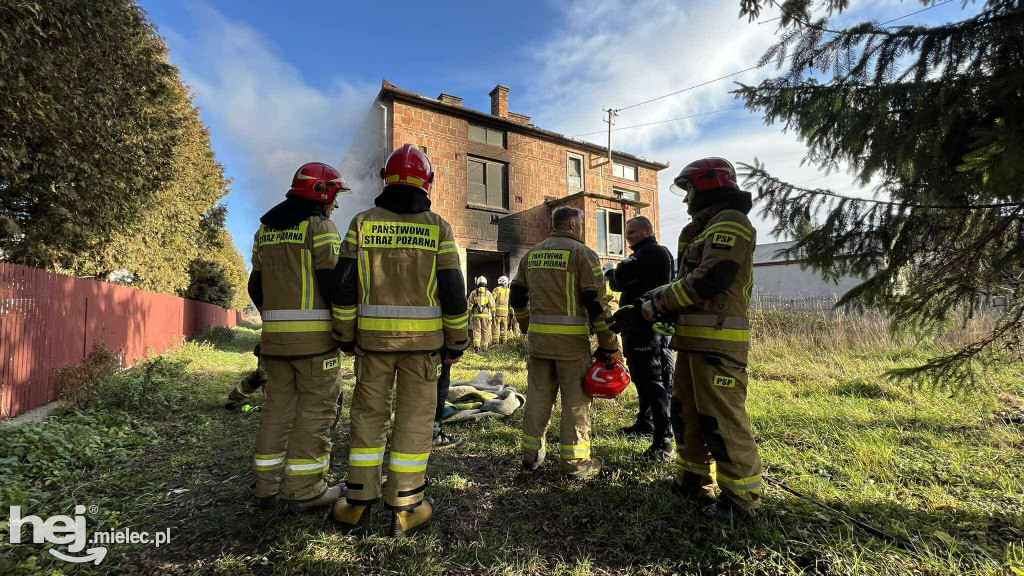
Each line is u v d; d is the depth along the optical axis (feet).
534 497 8.71
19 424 13.87
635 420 13.67
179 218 39.55
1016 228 8.82
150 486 9.53
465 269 48.57
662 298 7.64
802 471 9.25
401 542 6.99
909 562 6.19
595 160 60.23
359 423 7.33
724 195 7.89
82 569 6.54
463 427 13.58
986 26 8.17
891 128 9.65
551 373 9.89
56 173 19.24
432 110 47.32
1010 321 9.92
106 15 18.45
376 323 7.23
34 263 23.07
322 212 8.43
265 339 8.04
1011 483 8.45
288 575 6.31
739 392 7.38
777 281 83.76
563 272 9.31
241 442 12.50
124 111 21.66
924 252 10.19
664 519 7.64
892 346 22.49
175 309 40.16
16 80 14.64
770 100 11.35
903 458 9.73
